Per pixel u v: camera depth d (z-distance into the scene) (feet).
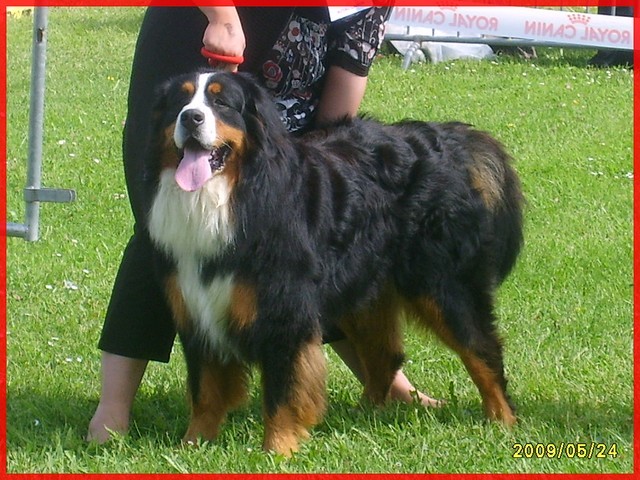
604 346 27.30
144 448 20.49
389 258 21.66
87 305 29.84
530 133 50.16
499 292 30.37
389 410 23.07
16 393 23.66
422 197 21.56
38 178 30.68
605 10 67.36
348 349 25.00
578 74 62.28
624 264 34.04
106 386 22.04
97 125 49.62
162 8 21.45
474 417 22.65
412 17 64.28
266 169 19.19
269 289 19.34
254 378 24.38
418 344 27.07
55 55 64.08
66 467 19.77
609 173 44.78
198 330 20.20
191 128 18.31
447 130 22.89
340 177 20.61
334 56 22.84
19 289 30.83
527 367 25.59
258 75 22.08
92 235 35.88
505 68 63.10
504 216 23.11
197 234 19.16
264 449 20.31
